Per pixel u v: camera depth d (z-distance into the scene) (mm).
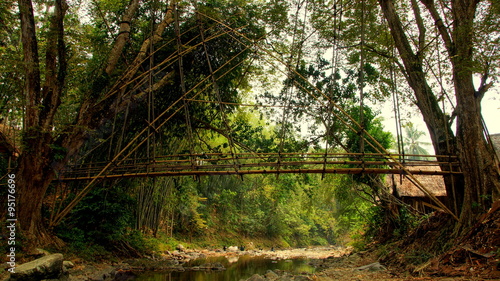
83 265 8023
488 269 4617
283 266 11203
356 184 13070
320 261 12547
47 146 7812
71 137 8289
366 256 10477
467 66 6559
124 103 9312
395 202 11180
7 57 7641
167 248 14562
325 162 6625
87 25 10617
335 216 18000
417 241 7750
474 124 6816
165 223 19656
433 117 7590
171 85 11617
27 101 7711
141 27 11336
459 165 6973
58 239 8430
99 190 9758
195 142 13117
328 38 10953
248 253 19344
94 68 9461
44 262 5723
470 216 6305
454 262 5457
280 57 11758
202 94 12570
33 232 7617
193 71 11930
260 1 11789
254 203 28016
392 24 8500
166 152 12617
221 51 11781
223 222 26266
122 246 10758
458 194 7203
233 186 26094
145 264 9898
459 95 7086
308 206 17516
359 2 9438
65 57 8305
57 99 8094
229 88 12781
